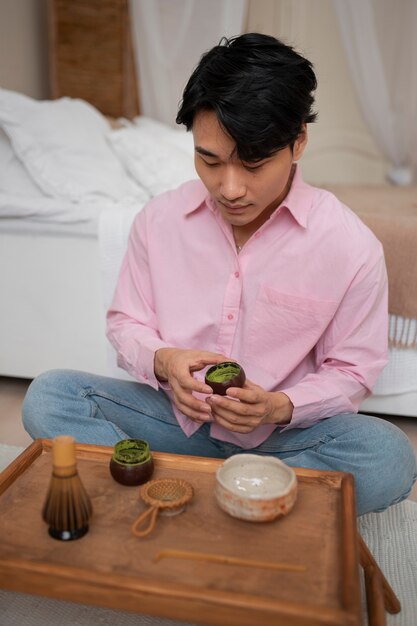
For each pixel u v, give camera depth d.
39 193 2.16
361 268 1.21
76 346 2.08
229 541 0.85
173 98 3.16
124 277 1.39
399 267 1.77
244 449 1.30
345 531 0.85
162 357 1.17
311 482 0.99
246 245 1.24
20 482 1.00
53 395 1.25
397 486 1.14
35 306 2.07
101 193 2.18
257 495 0.87
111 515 0.91
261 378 1.27
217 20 2.86
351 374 1.22
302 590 0.76
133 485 0.98
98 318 2.03
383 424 1.17
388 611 1.12
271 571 0.80
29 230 1.99
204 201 1.27
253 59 0.96
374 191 2.94
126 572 0.79
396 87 3.26
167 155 2.43
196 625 1.10
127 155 2.40
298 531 0.88
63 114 2.35
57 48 3.14
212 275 1.27
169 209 1.32
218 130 0.98
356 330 1.24
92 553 0.82
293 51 1.02
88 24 3.15
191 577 0.78
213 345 1.29
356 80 3.18
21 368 2.14
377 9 3.13
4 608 1.13
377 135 3.36
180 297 1.30
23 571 0.78
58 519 0.84
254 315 1.25
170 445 1.34
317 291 1.23
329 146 4.06
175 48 3.02
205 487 0.98
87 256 1.98
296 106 0.98
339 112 4.00
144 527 0.88
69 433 1.22
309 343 1.25
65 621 1.10
